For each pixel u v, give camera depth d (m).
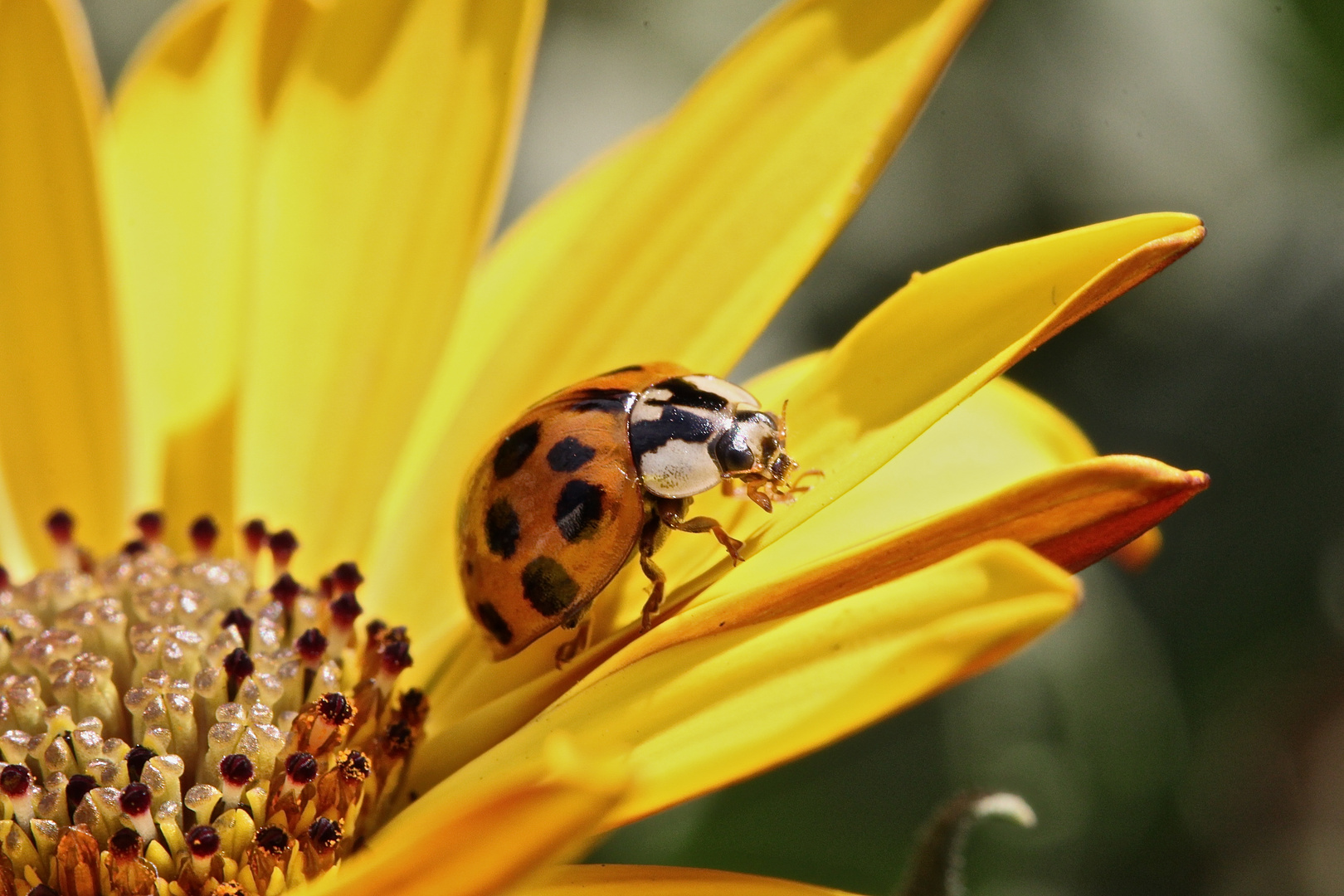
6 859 0.08
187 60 0.09
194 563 0.09
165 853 0.08
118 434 0.09
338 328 0.09
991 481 0.08
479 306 0.09
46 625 0.08
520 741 0.08
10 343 0.09
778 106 0.08
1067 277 0.08
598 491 0.08
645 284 0.09
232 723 0.08
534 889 0.08
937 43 0.08
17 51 0.09
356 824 0.08
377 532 0.09
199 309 0.09
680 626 0.07
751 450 0.08
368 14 0.09
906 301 0.08
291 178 0.09
